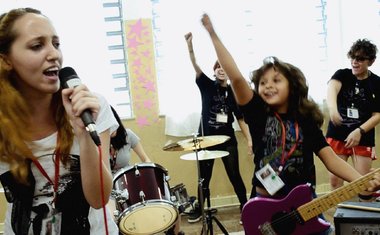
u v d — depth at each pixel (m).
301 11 3.85
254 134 1.84
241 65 3.83
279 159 1.75
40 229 0.97
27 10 0.95
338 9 3.93
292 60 3.87
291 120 1.76
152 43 3.81
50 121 1.00
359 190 1.65
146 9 3.77
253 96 1.83
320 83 3.93
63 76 0.93
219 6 3.77
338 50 3.95
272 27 3.84
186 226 3.55
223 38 3.79
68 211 0.98
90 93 0.87
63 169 0.98
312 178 1.78
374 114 2.95
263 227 1.75
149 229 2.36
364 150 2.97
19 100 0.94
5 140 0.94
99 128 1.00
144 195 2.32
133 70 3.81
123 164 2.79
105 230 1.03
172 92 3.81
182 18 3.76
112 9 3.83
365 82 2.96
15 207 0.98
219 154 3.02
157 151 3.90
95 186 0.92
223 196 4.02
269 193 1.76
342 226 1.69
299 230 1.72
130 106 3.96
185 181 3.92
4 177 0.98
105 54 3.81
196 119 3.83
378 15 3.95
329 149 1.81
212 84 3.55
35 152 0.97
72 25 3.64
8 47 0.91
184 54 3.78
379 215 1.68
